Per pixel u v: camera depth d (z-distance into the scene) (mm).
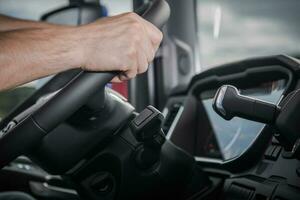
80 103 718
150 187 961
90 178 947
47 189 1707
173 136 1414
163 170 961
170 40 2273
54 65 633
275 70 1131
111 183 959
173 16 2297
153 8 754
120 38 639
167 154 971
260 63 1177
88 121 870
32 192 1763
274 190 864
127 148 932
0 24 852
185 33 2334
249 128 1192
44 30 656
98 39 641
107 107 889
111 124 895
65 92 706
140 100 2213
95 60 646
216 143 1311
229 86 769
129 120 931
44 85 1042
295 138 696
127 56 639
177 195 999
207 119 1399
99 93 808
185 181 1007
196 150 1426
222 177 1093
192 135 1450
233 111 749
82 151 886
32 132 714
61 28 663
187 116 1463
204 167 1195
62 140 876
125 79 694
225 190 996
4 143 716
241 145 1197
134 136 887
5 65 605
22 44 621
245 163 1030
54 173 916
